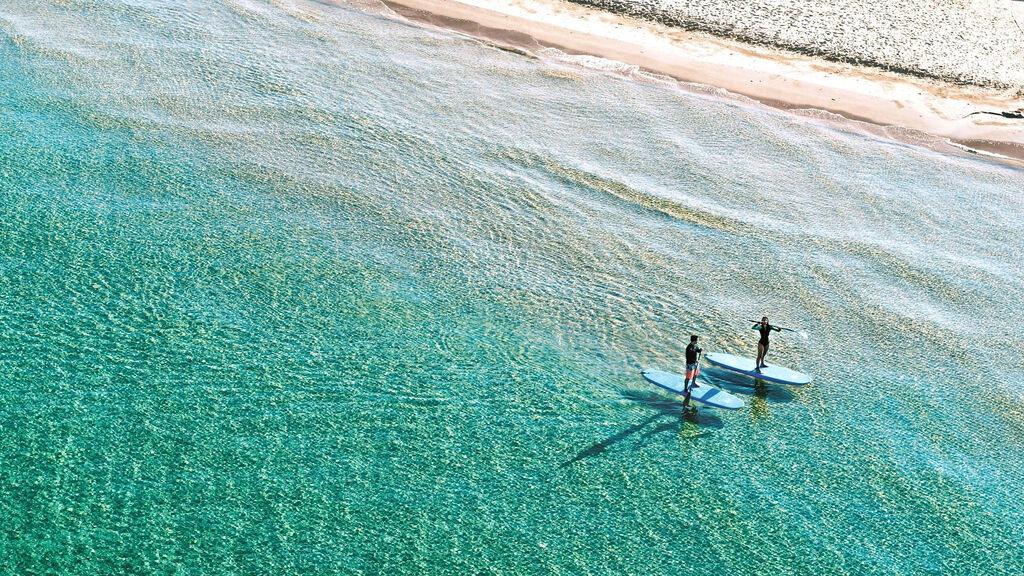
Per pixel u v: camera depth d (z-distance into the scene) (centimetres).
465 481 2203
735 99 4862
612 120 4441
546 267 3184
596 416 2470
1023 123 4962
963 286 3334
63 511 1991
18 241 2900
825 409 2580
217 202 3297
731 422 2494
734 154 4259
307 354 2583
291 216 3281
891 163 4375
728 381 2658
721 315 2994
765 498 2236
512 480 2222
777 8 5981
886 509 2236
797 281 3250
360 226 3284
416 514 2091
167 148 3609
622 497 2198
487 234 3350
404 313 2819
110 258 2889
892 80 5300
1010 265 3544
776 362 2769
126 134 3662
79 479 2078
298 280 2914
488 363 2633
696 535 2108
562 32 5444
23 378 2359
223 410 2339
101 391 2353
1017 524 2220
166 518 2006
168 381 2419
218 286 2830
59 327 2562
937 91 5231
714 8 5909
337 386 2472
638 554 2041
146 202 3231
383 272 3025
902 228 3762
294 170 3597
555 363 2669
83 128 3653
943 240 3697
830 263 3397
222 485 2112
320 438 2288
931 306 3181
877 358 2850
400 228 3309
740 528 2138
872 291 3234
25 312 2602
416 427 2359
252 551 1948
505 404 2478
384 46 4928
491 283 3044
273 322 2700
